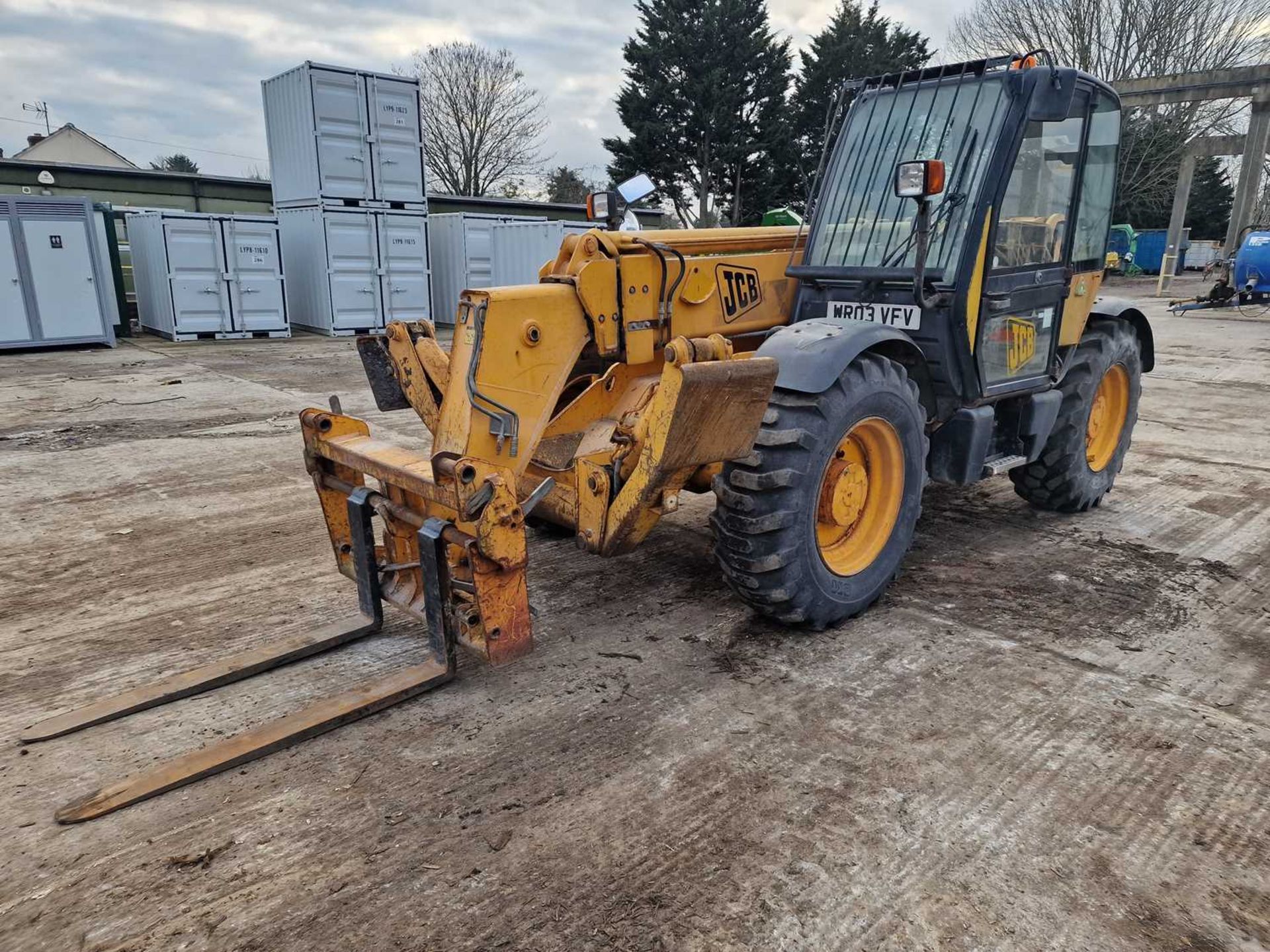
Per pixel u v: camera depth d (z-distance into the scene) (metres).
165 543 4.23
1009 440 4.14
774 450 2.94
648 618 3.38
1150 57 30.36
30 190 14.62
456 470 2.43
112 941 1.81
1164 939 1.81
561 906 1.90
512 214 18.56
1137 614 3.42
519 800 2.27
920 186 2.99
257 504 4.86
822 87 28.75
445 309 15.03
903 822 2.18
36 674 2.96
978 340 3.48
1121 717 2.66
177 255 12.10
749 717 2.66
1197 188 37.38
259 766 2.42
